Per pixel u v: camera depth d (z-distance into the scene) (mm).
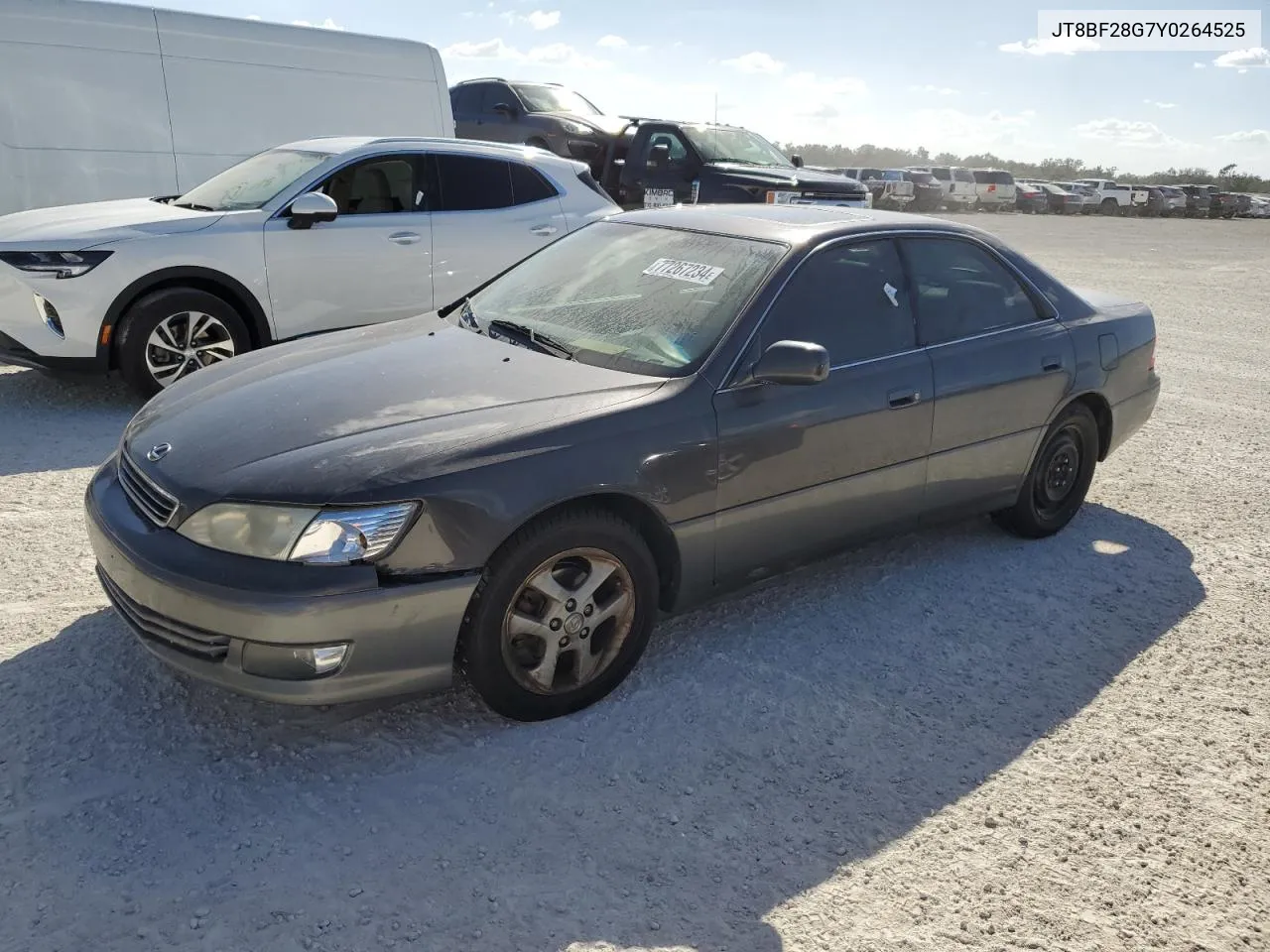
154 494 3031
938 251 4422
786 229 4082
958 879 2670
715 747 3166
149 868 2504
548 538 3062
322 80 9344
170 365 6500
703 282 3873
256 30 8961
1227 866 2795
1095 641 4059
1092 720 3477
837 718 3375
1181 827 2943
